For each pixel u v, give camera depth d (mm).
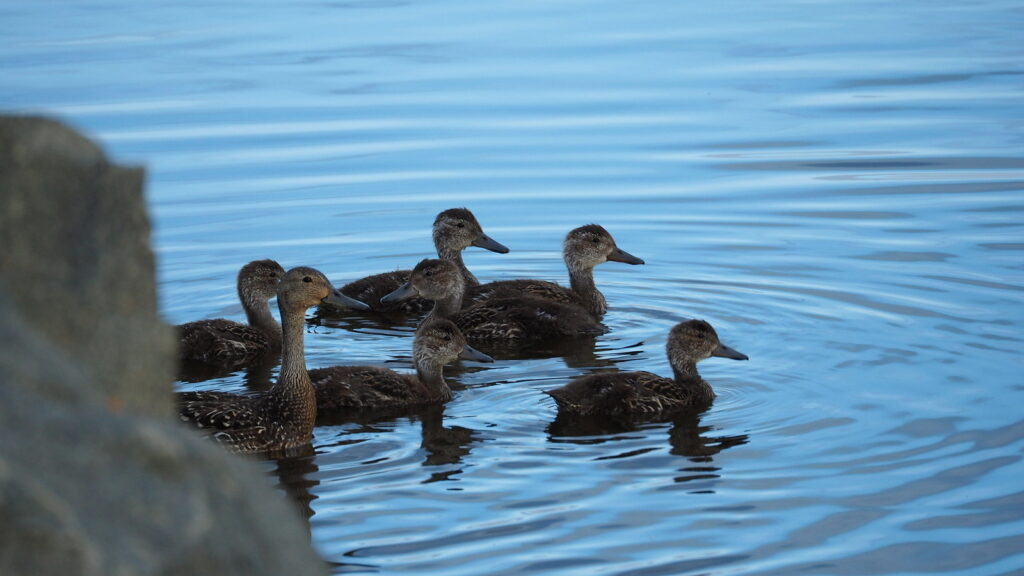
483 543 10641
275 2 44000
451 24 39125
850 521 11031
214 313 18172
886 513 11188
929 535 10766
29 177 5965
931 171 23812
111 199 6051
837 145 25797
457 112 28781
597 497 11625
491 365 16469
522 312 17656
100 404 5312
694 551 10477
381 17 40469
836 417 13609
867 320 16828
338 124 27766
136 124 27453
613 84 31125
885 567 10195
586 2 42594
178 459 5109
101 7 42844
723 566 10211
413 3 43250
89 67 33000
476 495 11719
